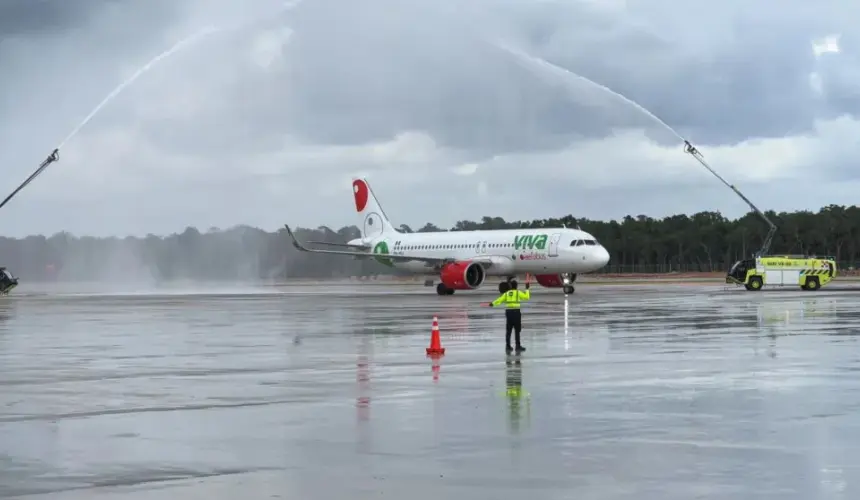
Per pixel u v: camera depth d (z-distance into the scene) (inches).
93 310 2696.9
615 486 524.1
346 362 1173.1
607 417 743.7
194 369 1117.7
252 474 561.3
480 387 927.7
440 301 2945.4
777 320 1846.7
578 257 3255.4
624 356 1203.9
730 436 662.5
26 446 650.8
